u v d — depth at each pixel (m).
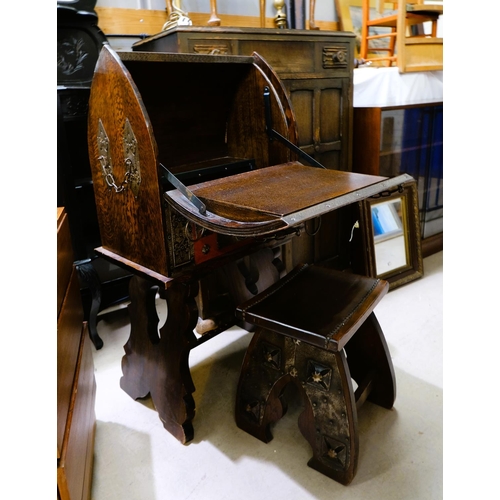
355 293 1.42
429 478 1.31
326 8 3.07
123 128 1.27
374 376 1.56
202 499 1.27
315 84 2.20
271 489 1.30
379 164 2.52
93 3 1.98
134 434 1.52
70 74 1.98
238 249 1.51
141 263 1.39
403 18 2.36
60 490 0.92
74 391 1.15
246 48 1.92
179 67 1.52
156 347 1.50
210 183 1.33
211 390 1.74
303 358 1.31
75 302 1.34
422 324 2.12
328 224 2.53
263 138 1.66
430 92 2.59
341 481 1.30
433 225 3.07
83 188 2.09
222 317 2.15
